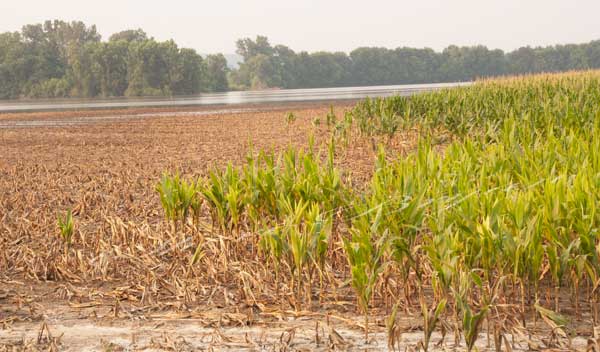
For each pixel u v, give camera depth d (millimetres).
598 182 7141
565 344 5863
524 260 6320
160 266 8383
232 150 22375
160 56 146875
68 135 31406
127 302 7340
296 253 6805
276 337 6223
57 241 9383
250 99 84438
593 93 22453
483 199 6816
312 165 8570
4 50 163375
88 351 5980
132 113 52562
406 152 19000
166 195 8930
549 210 6535
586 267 6312
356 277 6102
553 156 8883
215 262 8336
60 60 174875
